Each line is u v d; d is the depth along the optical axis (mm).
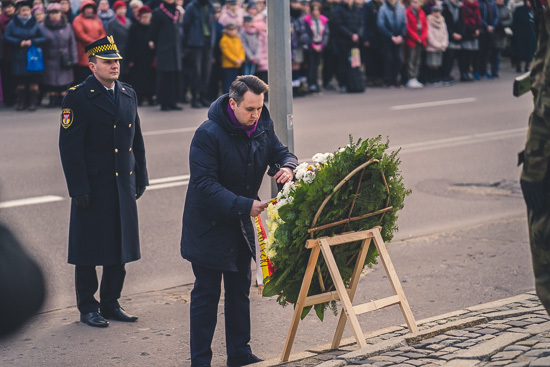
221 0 20344
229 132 5156
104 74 6215
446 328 5340
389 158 5191
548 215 3801
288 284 5207
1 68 17469
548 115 3652
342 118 16422
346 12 20750
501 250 8352
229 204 5008
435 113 17109
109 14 17688
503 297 6949
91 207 6316
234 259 5250
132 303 6938
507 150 13344
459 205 10180
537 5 3875
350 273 5410
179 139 14000
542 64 3760
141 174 6656
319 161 5059
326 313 6695
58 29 17172
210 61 18047
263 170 5391
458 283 7344
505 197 10570
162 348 5973
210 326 5344
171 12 17172
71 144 6172
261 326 6426
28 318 2564
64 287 7316
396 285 5355
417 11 22125
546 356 4449
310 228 4969
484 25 23984
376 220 5359
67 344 6035
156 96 17766
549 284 3871
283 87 7113
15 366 5594
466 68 23797
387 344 5012
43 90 17844
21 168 11672
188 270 7793
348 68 20922
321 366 4703
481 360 4586
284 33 7051
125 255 6395
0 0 17188
